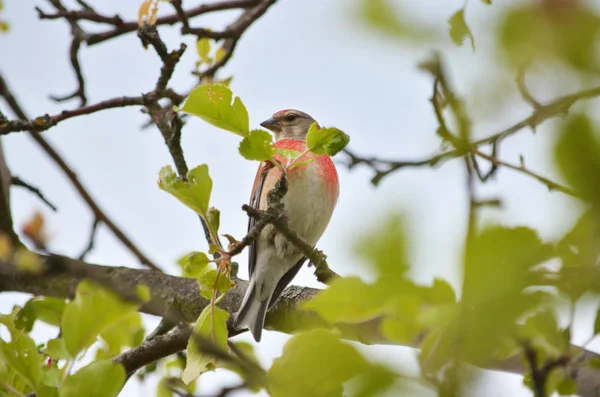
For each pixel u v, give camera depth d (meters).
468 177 3.15
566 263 3.15
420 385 3.20
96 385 4.89
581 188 2.50
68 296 7.86
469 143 3.24
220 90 6.12
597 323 4.07
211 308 6.23
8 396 5.52
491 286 2.84
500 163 5.39
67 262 4.89
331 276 7.14
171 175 6.24
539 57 2.78
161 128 9.45
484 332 3.00
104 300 4.78
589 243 2.92
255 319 8.07
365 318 3.29
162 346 7.34
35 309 6.74
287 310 8.19
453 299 3.10
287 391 3.36
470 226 2.81
